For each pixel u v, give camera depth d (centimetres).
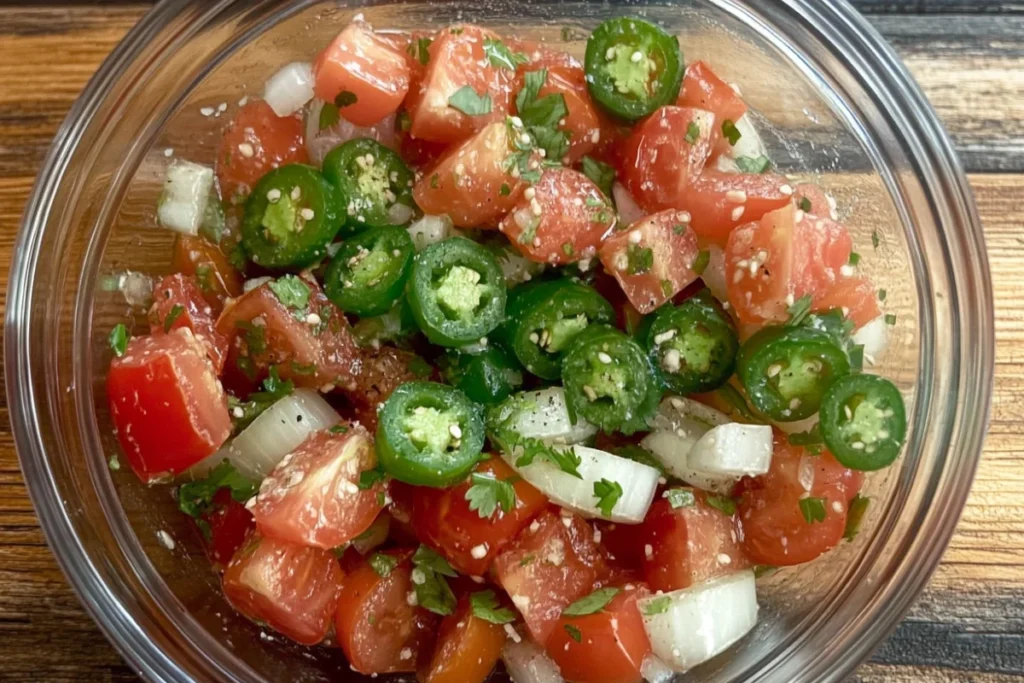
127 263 33
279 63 34
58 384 32
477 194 31
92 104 32
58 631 34
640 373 31
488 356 32
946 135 32
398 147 33
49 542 31
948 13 37
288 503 29
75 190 32
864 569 32
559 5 35
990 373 32
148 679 31
